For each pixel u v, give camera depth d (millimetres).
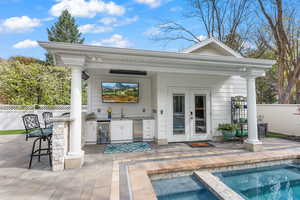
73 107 3348
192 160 3629
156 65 4070
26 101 8461
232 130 5445
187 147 4828
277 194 2873
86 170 3127
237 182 3271
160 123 5402
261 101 14109
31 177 2814
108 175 2896
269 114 7602
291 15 8297
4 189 2410
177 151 4391
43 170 3123
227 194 2445
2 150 4555
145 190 2361
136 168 3186
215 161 3537
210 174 3213
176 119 5613
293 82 8344
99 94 5988
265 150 4391
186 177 3268
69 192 2334
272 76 12531
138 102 6336
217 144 5215
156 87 5578
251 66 4391
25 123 3965
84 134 5105
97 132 5324
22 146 5000
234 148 4664
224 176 3441
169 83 5566
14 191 2354
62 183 2602
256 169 3689
